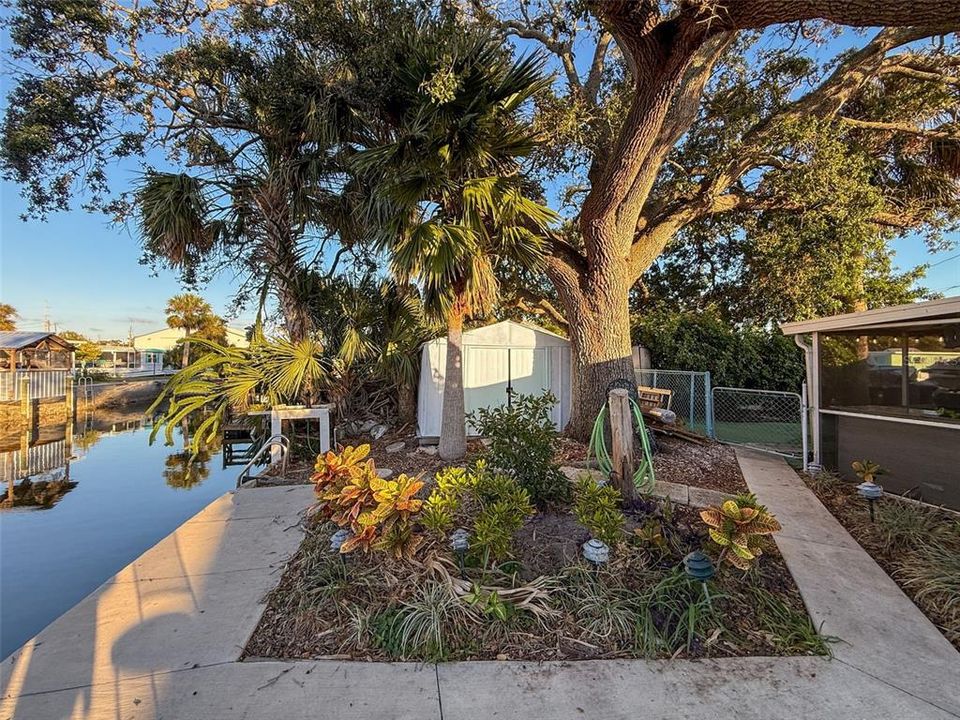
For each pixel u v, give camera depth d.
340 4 6.54
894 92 8.06
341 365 8.23
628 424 3.78
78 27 7.45
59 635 2.65
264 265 8.77
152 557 3.66
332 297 8.42
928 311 3.95
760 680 2.24
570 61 8.16
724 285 11.20
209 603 2.98
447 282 5.57
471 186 5.07
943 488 4.29
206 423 7.68
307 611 2.79
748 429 8.84
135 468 9.85
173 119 9.07
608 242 6.63
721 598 2.70
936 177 8.57
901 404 4.71
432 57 5.05
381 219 5.75
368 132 7.01
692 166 8.92
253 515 4.62
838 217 7.12
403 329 8.33
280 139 7.65
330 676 2.29
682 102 6.30
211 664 2.39
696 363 10.78
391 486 3.01
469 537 3.08
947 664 2.35
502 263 9.22
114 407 23.50
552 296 11.77
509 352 8.12
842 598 2.92
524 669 2.32
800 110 7.11
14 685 2.25
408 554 2.86
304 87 6.82
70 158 8.33
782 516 4.26
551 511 3.82
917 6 3.22
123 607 2.94
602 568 2.93
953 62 7.23
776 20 3.87
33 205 8.57
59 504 7.16
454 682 2.24
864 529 3.95
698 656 2.40
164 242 7.54
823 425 5.67
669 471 5.65
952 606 2.78
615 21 4.61
